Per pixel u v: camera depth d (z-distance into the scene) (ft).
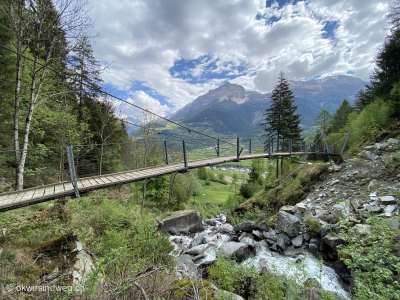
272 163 67.26
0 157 22.80
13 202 11.30
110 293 7.18
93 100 46.32
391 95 37.42
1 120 24.64
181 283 10.37
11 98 25.85
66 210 18.22
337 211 21.67
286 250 21.90
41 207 17.61
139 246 15.39
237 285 11.80
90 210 21.40
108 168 41.29
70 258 12.24
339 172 31.60
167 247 17.53
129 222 22.39
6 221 13.83
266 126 65.16
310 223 22.29
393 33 47.96
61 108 33.71
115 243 15.24
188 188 73.87
